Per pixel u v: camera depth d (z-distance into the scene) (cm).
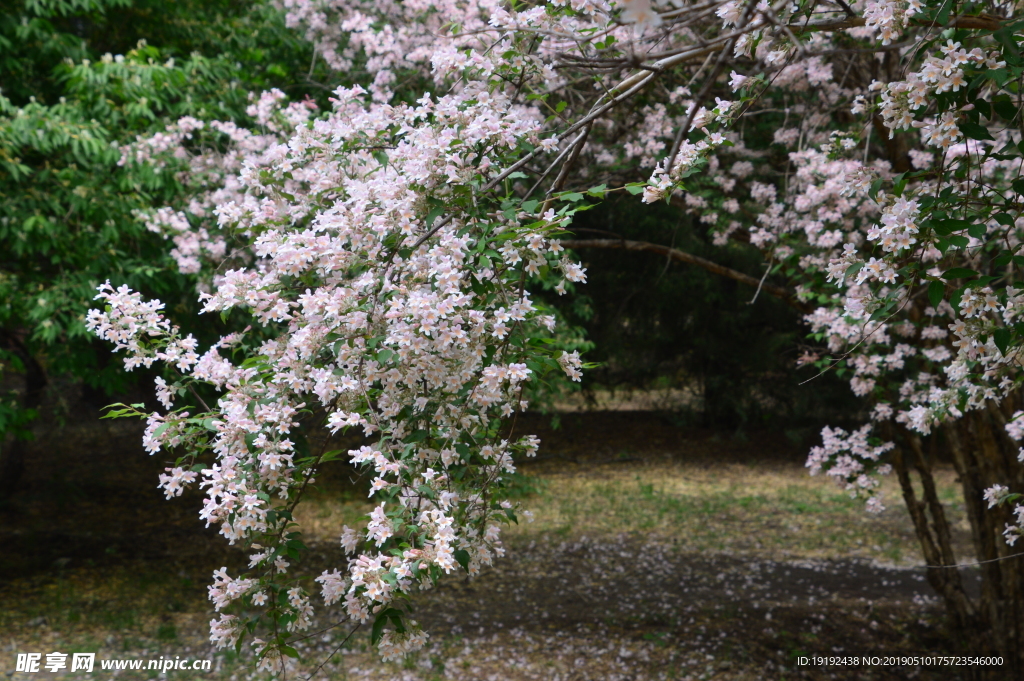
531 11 216
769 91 461
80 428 1232
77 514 872
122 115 545
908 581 691
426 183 210
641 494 1037
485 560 233
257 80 655
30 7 545
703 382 1357
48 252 521
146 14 641
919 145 425
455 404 210
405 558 176
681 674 495
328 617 577
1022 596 479
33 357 688
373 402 220
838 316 384
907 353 404
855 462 447
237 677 473
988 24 186
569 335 709
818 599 642
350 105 335
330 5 519
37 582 654
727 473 1180
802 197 407
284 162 256
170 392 223
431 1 438
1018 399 437
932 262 267
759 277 1123
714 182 483
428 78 478
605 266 1215
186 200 483
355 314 200
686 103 427
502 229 205
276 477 208
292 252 207
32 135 483
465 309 205
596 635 560
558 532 845
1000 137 290
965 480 503
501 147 220
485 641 544
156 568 704
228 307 215
